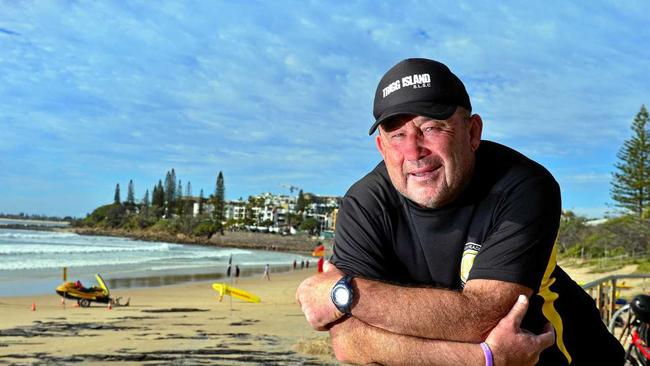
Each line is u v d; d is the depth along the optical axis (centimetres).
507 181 214
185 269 5722
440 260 222
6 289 3559
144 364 1283
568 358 228
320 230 18312
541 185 212
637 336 357
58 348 1550
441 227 219
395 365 198
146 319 2305
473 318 193
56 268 5012
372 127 217
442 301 195
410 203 223
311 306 212
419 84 204
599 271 3522
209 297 3447
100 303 2945
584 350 246
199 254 9044
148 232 16412
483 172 220
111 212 19225
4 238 10194
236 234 16575
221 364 1234
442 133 205
